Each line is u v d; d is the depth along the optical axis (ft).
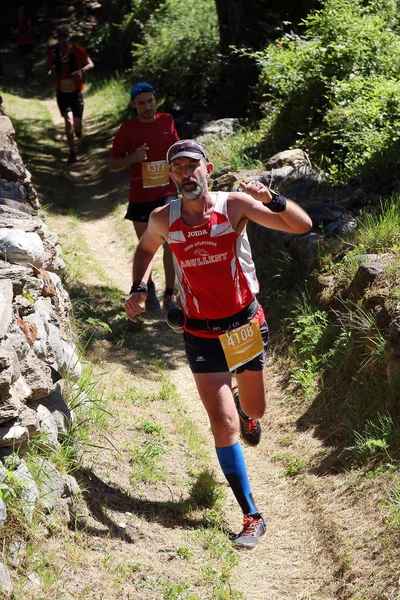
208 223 12.55
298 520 13.84
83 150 53.62
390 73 30.73
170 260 24.16
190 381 20.27
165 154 23.62
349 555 12.21
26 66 82.99
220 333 13.08
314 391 17.70
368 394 15.83
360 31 32.14
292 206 12.42
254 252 25.91
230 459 13.28
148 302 24.98
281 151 32.96
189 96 50.60
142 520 13.08
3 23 105.60
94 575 11.02
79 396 15.52
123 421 16.49
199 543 12.86
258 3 43.83
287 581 12.25
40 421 12.91
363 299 17.58
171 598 11.03
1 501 10.34
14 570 10.27
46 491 11.82
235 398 14.83
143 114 23.39
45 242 17.75
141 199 23.86
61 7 106.32
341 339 17.98
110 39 81.97
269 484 15.29
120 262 30.94
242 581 12.16
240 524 13.97
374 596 11.27
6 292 12.89
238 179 28.71
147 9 67.21
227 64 47.55
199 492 14.30
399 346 15.03
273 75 33.81
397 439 14.11
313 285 20.92
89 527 12.25
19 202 19.84
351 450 14.83
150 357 21.31
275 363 20.26
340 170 26.89
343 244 21.01
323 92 31.58
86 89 73.26
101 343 21.48
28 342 13.38
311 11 35.99
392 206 20.95
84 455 14.17
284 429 17.10
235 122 41.19
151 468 14.69
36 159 49.34
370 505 13.14
